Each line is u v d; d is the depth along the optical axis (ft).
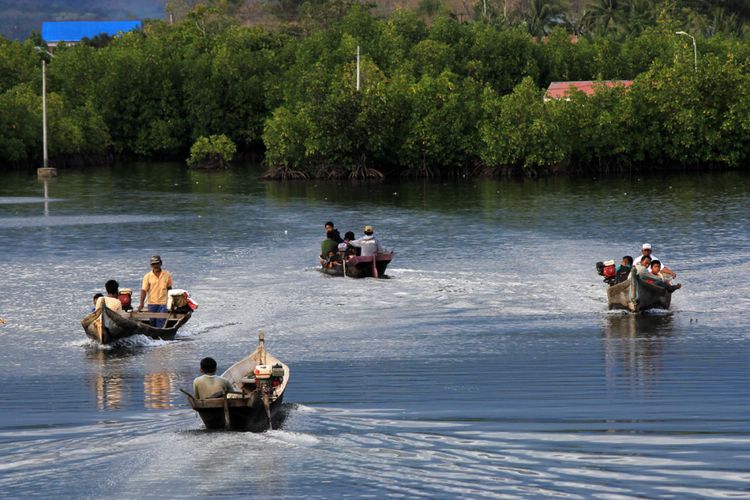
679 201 342.44
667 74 483.51
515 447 91.97
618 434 95.96
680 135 481.46
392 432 96.94
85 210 336.49
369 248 201.77
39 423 103.09
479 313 165.17
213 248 243.81
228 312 167.94
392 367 128.16
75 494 81.00
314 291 186.29
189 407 109.40
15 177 500.74
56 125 564.30
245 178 490.08
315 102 482.69
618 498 79.46
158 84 651.25
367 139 471.21
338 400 110.73
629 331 149.48
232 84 647.97
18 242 256.32
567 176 476.13
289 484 82.33
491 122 477.77
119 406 110.42
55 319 163.12
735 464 86.99
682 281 189.06
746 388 114.73
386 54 645.10
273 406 102.63
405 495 80.18
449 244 246.06
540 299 175.73
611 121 476.95
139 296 182.70
